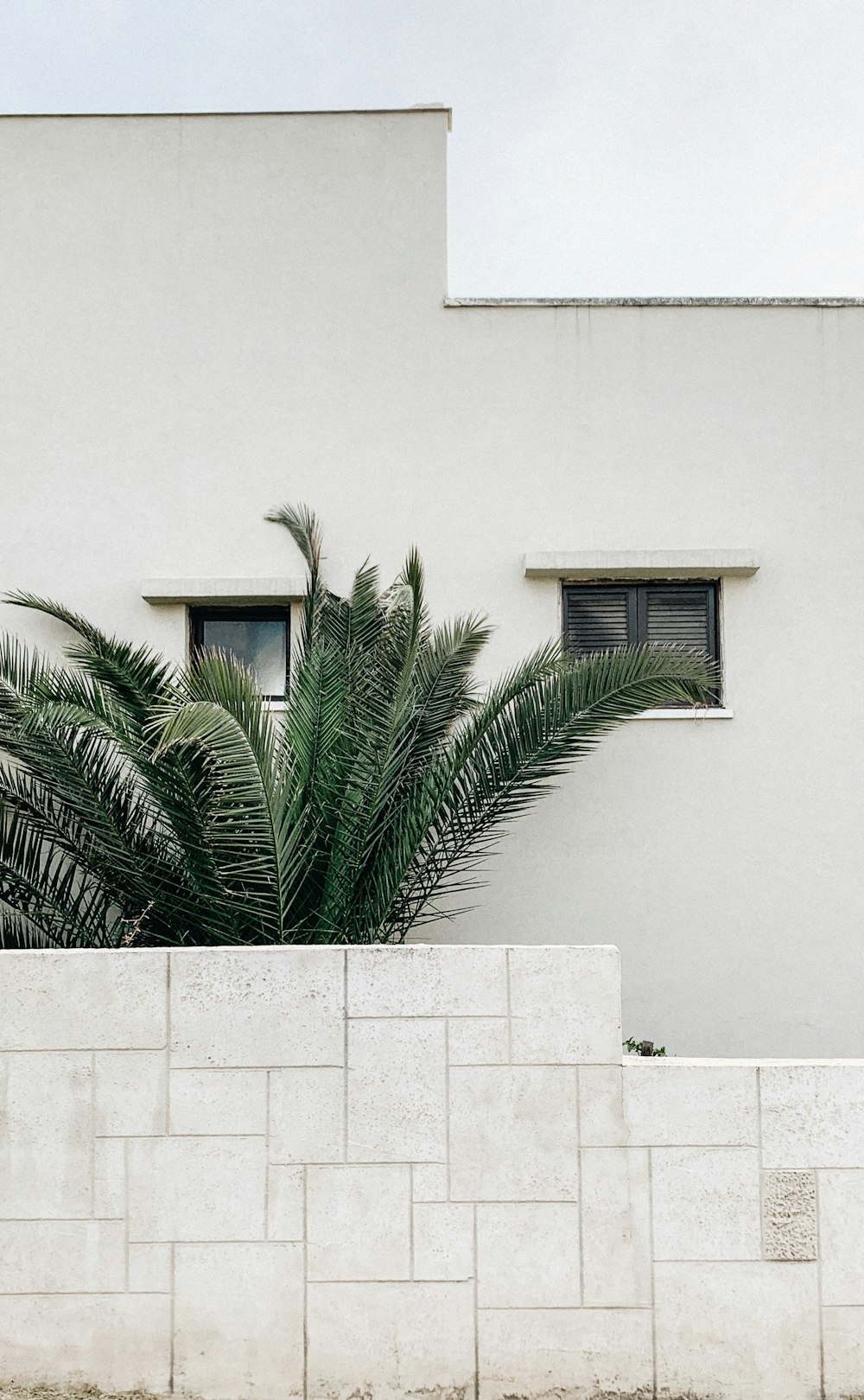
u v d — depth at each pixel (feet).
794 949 20.16
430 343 21.54
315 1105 11.78
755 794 20.54
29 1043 11.86
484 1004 11.86
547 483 21.26
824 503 21.18
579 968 11.90
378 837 17.33
